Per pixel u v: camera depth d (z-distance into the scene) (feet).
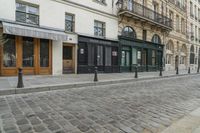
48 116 15.58
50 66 45.32
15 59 39.88
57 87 29.35
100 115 16.22
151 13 72.28
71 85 31.19
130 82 41.09
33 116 15.51
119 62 61.72
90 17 53.42
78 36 50.06
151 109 18.56
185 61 110.22
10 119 14.70
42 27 43.14
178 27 100.22
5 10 37.78
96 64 55.06
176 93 28.09
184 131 12.75
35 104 19.54
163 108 19.03
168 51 89.51
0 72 37.96
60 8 46.62
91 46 53.62
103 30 58.03
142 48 71.31
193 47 120.67
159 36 82.02
